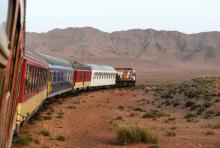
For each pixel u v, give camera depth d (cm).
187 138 2228
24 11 607
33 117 2638
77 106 3969
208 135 2355
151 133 2073
